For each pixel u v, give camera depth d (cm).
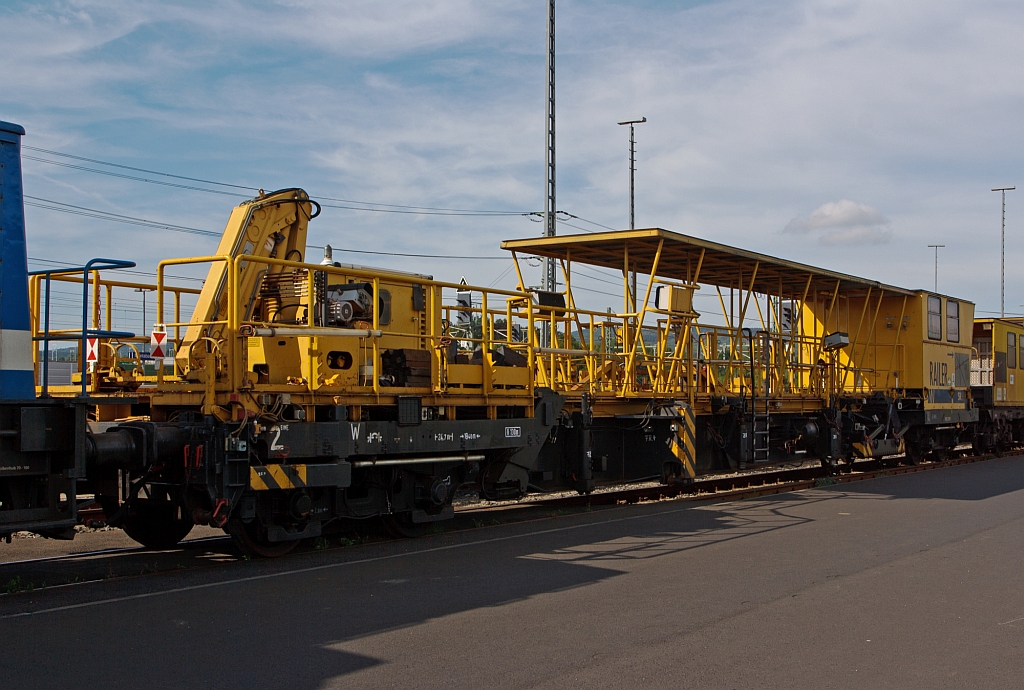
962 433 2652
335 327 1055
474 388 1220
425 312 1239
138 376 1123
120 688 543
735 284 2056
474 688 550
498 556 991
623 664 600
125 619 705
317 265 1019
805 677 578
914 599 794
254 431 923
